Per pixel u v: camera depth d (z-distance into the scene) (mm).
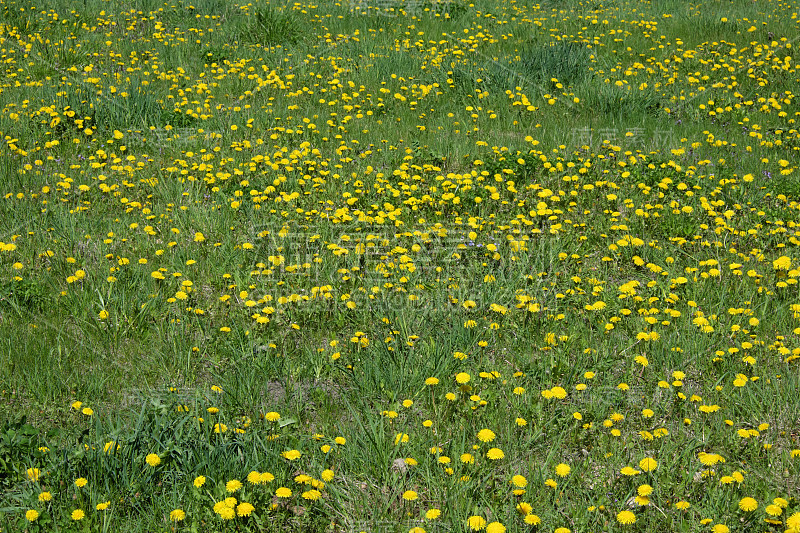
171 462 3447
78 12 13234
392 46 12180
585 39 12719
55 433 3611
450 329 4711
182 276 5438
